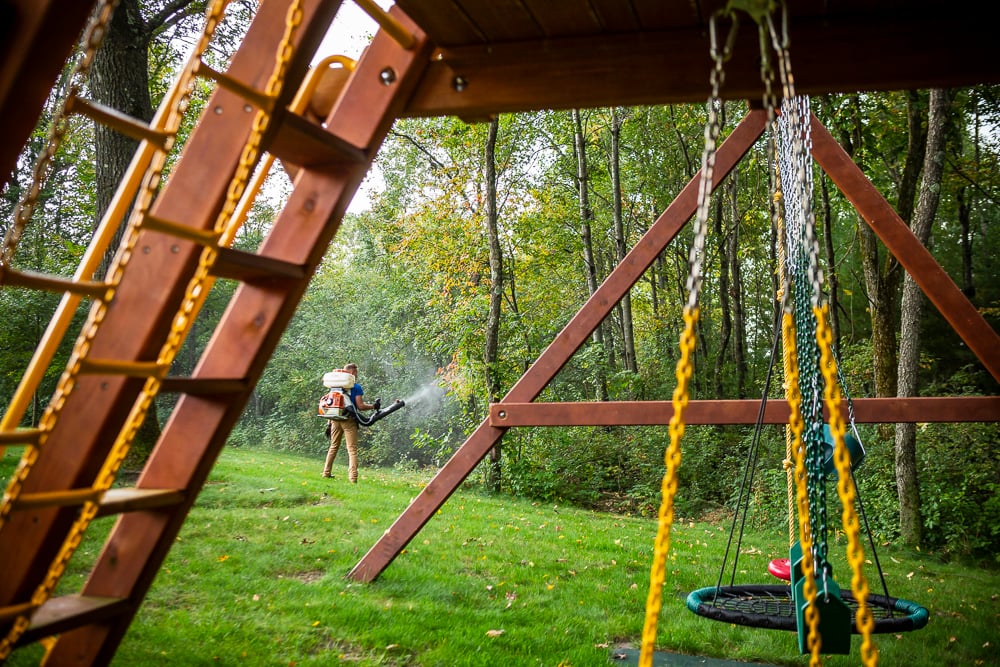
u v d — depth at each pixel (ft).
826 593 9.95
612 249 82.89
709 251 77.77
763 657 16.10
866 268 43.50
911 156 40.22
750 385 73.46
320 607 16.38
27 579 6.77
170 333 6.91
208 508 25.61
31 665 11.53
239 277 8.16
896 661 16.48
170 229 6.44
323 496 30.76
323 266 88.22
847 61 9.05
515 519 31.60
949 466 37.99
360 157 8.80
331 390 37.24
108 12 5.51
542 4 8.68
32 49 5.58
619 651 15.94
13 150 5.88
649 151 79.20
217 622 14.79
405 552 22.58
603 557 24.91
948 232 84.64
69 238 51.78
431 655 14.37
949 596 23.84
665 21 9.15
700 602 14.87
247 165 6.99
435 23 9.12
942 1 8.56
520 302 62.54
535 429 45.03
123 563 7.63
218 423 7.93
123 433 6.60
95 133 29.19
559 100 9.64
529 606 18.52
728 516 42.55
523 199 60.03
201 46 6.40
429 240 55.21
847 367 55.57
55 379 45.70
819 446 11.87
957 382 53.67
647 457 49.57
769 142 10.75
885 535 35.60
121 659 12.23
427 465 71.72
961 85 9.01
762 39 6.02
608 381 53.83
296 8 6.95
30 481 6.89
